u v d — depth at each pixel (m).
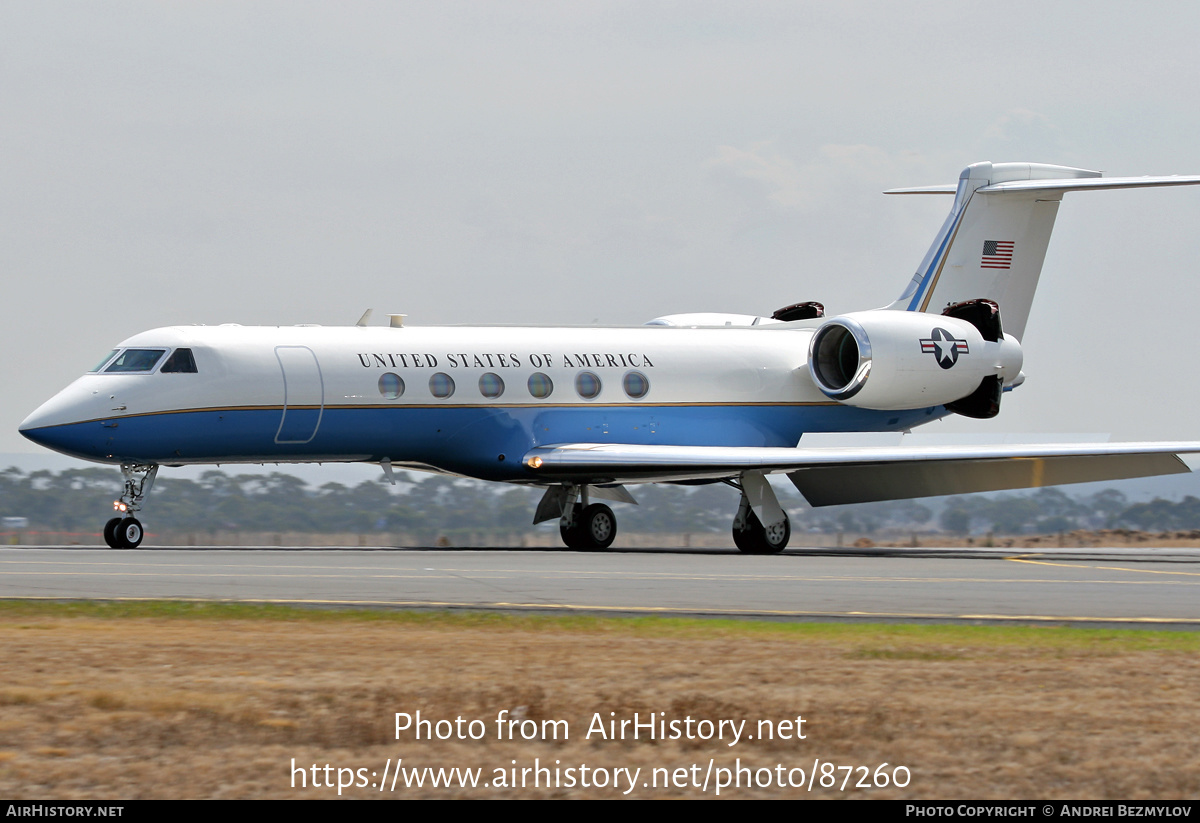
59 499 152.62
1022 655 43.66
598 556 94.94
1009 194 120.62
